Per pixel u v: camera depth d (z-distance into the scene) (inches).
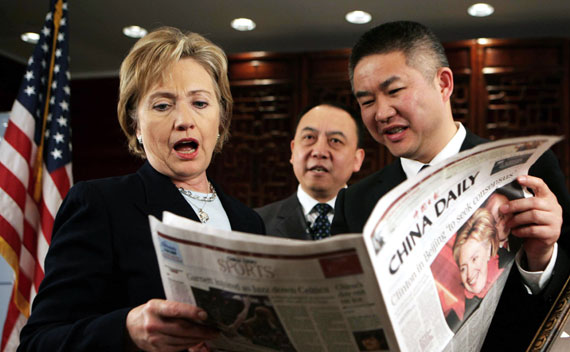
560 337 39.3
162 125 46.7
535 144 39.2
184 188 50.3
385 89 55.1
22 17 178.9
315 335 32.8
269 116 193.3
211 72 50.0
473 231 38.2
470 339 39.4
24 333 40.8
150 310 35.1
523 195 41.9
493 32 184.2
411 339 32.4
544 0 162.7
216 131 49.1
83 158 218.7
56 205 105.3
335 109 96.8
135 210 45.2
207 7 170.7
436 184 34.8
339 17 175.5
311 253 29.6
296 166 97.4
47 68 112.6
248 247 30.7
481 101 178.9
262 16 175.9
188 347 36.5
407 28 55.6
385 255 30.6
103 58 208.1
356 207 61.4
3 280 132.0
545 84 178.2
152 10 172.7
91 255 42.4
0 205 102.2
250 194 194.2
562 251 48.0
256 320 33.4
